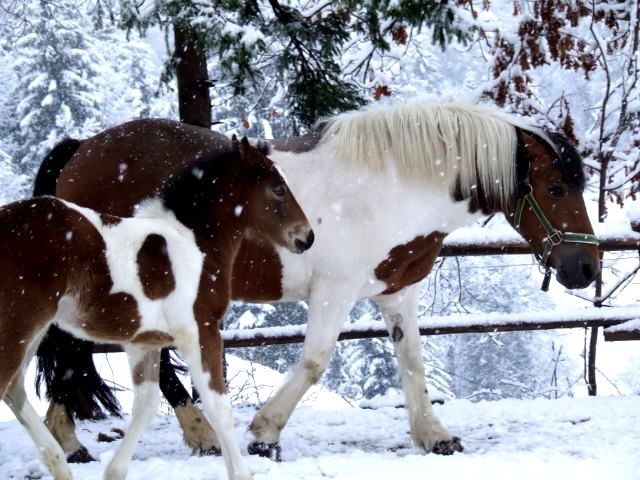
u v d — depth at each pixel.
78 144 5.71
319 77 8.07
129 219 4.26
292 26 7.71
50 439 3.99
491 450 5.48
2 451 5.47
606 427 5.90
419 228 5.39
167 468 4.67
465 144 5.38
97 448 5.64
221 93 10.03
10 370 3.83
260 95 8.84
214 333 4.32
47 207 4.00
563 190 5.53
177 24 7.32
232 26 7.18
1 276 3.83
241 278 5.22
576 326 7.07
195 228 4.43
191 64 8.03
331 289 5.25
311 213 5.21
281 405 5.22
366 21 8.12
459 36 7.77
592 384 8.25
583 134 8.88
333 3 7.81
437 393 7.01
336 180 5.30
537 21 8.44
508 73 8.66
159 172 5.21
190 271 4.27
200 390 4.22
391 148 5.35
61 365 5.22
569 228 5.53
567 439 5.68
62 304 4.00
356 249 5.24
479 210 5.57
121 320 4.12
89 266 4.02
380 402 6.88
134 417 4.23
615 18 9.06
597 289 7.92
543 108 9.12
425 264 5.54
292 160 5.38
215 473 4.58
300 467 4.66
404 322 5.69
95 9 8.12
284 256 5.19
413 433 5.57
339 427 6.18
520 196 5.57
